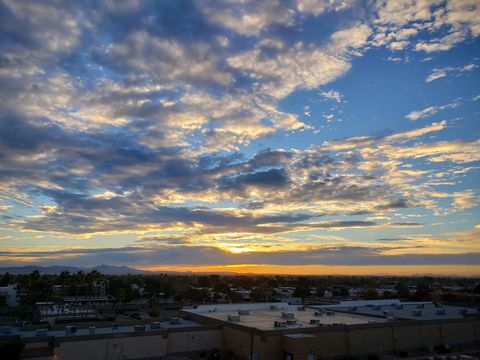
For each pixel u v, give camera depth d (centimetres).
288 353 5075
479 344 6850
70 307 10225
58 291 15425
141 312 10838
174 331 5634
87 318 8681
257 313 7062
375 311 7619
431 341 6400
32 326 5831
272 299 15162
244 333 5466
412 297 13400
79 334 5297
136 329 5644
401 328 6166
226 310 7569
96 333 5316
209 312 7156
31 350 4806
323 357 5456
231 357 5559
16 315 10419
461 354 5988
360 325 5856
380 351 5891
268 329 5284
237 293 16688
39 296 12325
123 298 12675
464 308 8281
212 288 19450
